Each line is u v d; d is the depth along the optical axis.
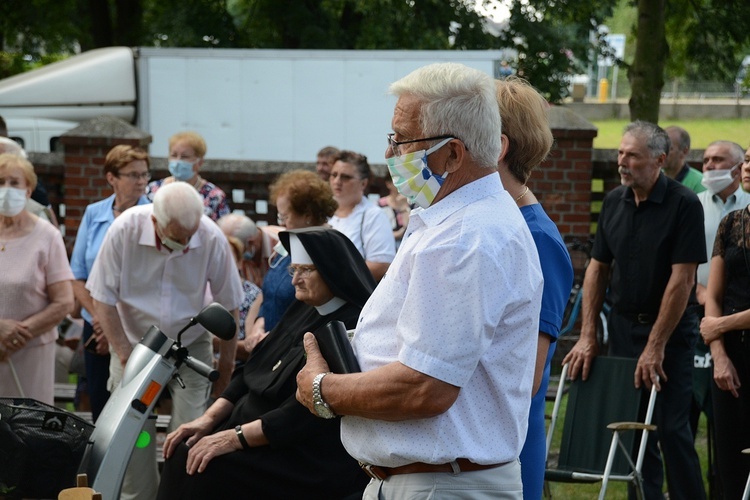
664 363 5.95
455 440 2.88
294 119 15.21
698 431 8.42
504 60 19.38
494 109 2.94
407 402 2.79
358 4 20.48
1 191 5.78
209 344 6.14
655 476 6.11
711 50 17.70
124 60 15.66
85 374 7.50
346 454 4.57
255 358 5.00
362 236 7.39
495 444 2.92
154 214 5.64
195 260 5.93
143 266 5.89
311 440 4.54
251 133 15.27
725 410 5.51
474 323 2.74
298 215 6.00
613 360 6.04
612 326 6.34
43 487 4.40
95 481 4.46
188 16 21.45
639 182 5.85
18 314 5.97
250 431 4.54
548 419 8.04
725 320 5.45
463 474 2.94
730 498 5.54
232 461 4.54
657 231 5.87
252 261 7.97
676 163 8.61
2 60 23.75
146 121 15.48
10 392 5.96
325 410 3.03
